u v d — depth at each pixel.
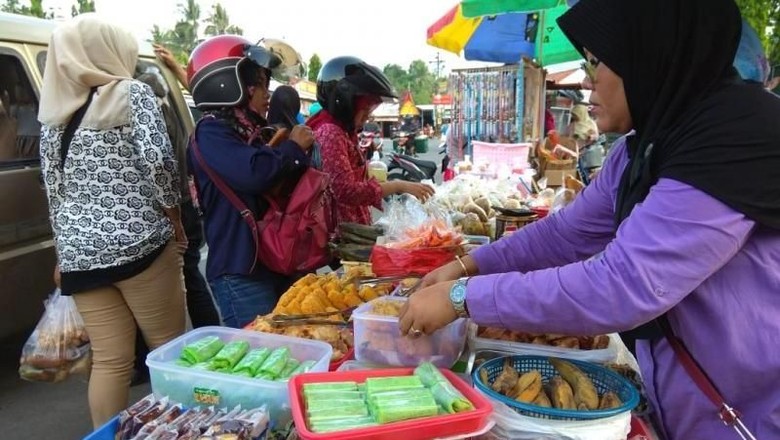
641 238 1.01
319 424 1.06
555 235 1.55
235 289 2.25
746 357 1.08
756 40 1.34
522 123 6.12
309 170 2.31
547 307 1.05
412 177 10.10
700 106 1.03
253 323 1.81
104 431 1.22
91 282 2.21
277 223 2.22
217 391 1.31
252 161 2.08
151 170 2.17
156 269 2.31
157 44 4.15
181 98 4.29
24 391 3.42
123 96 2.15
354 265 2.30
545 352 1.46
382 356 1.43
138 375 3.44
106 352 2.32
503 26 6.12
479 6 3.61
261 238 2.21
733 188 0.97
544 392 1.26
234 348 1.45
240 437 1.12
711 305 1.08
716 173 0.97
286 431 1.25
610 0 1.11
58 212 2.24
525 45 6.38
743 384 1.10
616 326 1.02
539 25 5.97
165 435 1.14
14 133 3.29
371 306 1.55
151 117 2.18
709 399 1.13
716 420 1.14
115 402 2.32
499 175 4.57
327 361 1.43
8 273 3.21
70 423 3.10
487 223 3.08
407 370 1.30
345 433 1.01
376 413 1.08
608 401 1.20
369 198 2.84
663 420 1.24
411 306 1.17
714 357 1.10
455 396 1.12
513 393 1.24
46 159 2.23
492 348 1.50
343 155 2.76
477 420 1.08
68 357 2.63
